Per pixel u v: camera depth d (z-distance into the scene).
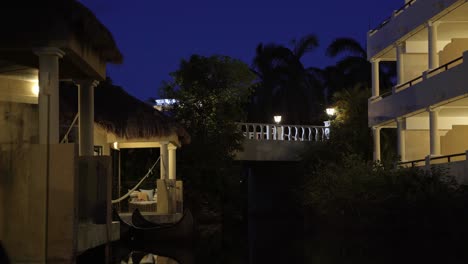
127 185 24.02
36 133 10.73
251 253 17.41
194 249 17.86
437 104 22.27
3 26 10.62
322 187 26.25
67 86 20.48
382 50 27.47
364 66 47.59
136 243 17.64
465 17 22.09
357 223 23.42
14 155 10.10
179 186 21.50
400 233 21.39
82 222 12.25
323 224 27.83
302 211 35.97
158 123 20.52
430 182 20.69
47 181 10.04
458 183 20.25
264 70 48.22
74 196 10.06
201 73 30.97
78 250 10.64
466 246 18.09
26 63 12.54
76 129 18.47
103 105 20.66
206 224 28.75
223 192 29.52
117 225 13.77
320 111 47.88
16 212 10.02
